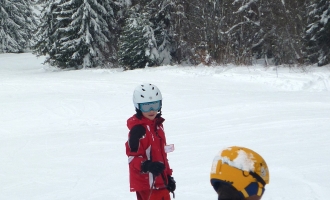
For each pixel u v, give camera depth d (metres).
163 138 4.00
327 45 22.98
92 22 31.84
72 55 32.09
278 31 25.48
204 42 27.19
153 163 3.68
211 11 27.67
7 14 48.69
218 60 25.75
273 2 25.91
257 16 27.06
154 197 3.98
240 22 26.62
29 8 53.00
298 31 25.75
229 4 27.05
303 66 20.88
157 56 28.59
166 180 4.01
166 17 29.91
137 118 3.92
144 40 28.48
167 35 30.41
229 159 1.80
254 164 1.78
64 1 32.81
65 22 33.06
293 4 25.80
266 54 26.16
